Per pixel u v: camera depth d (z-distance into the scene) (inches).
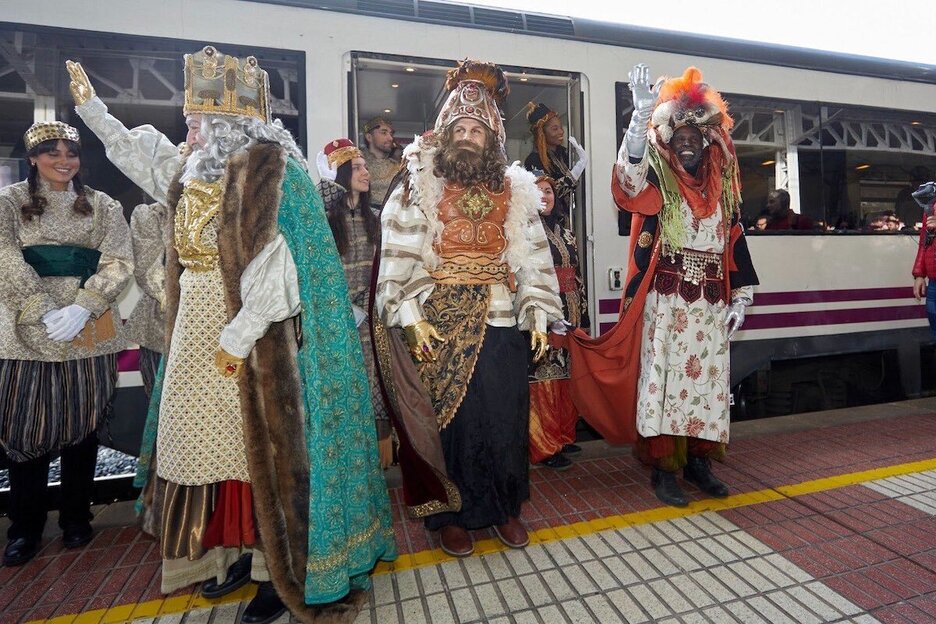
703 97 95.0
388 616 69.1
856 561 79.6
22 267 78.7
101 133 71.8
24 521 86.1
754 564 79.1
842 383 180.4
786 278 153.1
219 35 107.4
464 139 77.8
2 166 97.9
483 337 80.0
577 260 124.0
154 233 90.7
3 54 97.2
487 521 79.9
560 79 131.8
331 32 114.5
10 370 79.6
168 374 65.1
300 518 63.3
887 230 164.7
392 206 79.0
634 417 100.3
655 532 89.4
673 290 96.0
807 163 155.0
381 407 105.0
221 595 74.4
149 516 72.3
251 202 61.3
